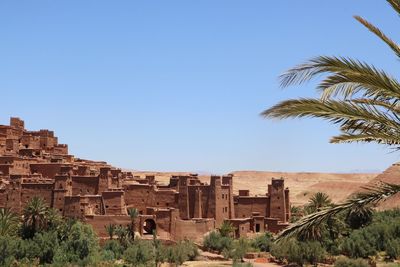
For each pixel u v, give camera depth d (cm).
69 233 6762
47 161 9669
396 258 6562
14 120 11031
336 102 1330
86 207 7625
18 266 5994
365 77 1303
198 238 8025
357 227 7600
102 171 8194
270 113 1359
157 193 8531
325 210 1370
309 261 6925
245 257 7562
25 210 6881
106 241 7244
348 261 6372
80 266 6234
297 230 1354
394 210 8281
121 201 7906
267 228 8625
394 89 1298
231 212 8950
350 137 1388
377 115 1327
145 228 8388
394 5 1270
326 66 1326
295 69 1338
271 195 8888
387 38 1321
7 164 8612
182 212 8438
